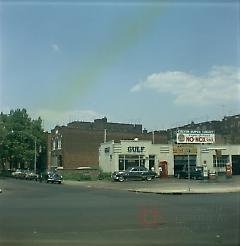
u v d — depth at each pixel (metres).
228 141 88.50
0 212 19.27
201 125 101.38
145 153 68.62
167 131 99.69
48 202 24.94
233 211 18.56
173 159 69.50
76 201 25.56
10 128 100.12
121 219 16.42
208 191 34.25
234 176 66.88
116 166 67.56
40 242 11.84
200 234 12.70
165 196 30.08
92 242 11.77
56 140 89.19
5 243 11.71
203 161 70.50
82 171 78.38
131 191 37.75
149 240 11.92
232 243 11.24
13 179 76.31
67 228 14.33
